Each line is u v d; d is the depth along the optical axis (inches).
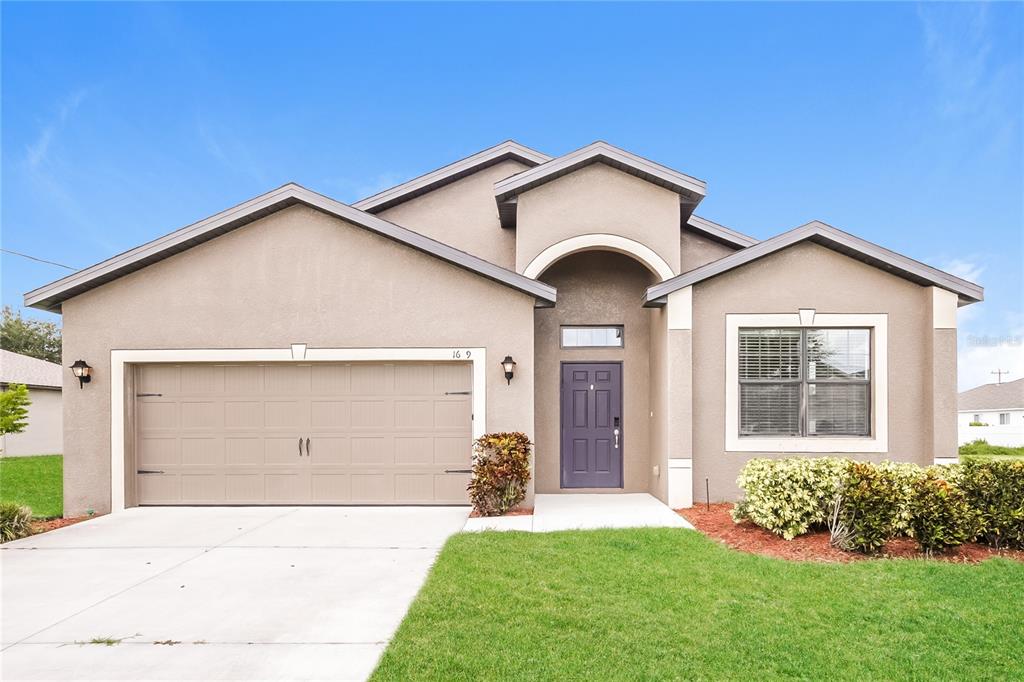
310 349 395.5
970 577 235.6
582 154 418.0
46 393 951.6
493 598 215.3
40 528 347.9
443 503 395.9
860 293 393.4
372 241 398.9
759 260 396.5
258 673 167.3
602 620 195.9
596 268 465.7
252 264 399.2
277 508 390.9
